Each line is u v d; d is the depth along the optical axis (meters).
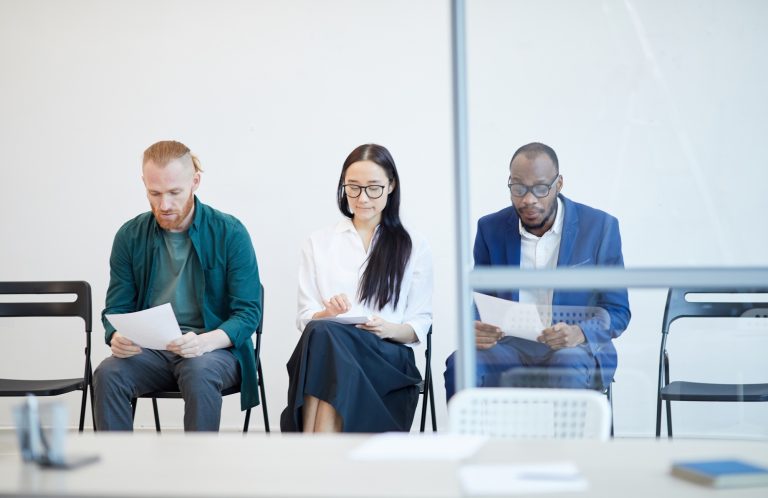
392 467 1.56
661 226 2.88
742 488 1.45
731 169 2.84
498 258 3.06
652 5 2.89
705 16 2.87
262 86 5.96
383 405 3.65
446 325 5.82
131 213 5.96
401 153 5.91
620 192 2.93
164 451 1.71
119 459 1.65
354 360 3.63
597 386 2.90
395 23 5.90
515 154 2.97
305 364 3.62
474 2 2.90
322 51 5.94
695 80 2.88
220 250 4.16
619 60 2.91
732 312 2.93
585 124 2.93
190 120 5.98
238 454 1.68
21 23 5.98
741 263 2.80
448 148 5.88
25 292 4.36
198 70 5.96
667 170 2.88
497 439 1.83
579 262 2.96
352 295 4.09
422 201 5.89
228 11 5.96
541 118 2.94
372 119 5.93
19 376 5.94
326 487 1.42
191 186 4.12
